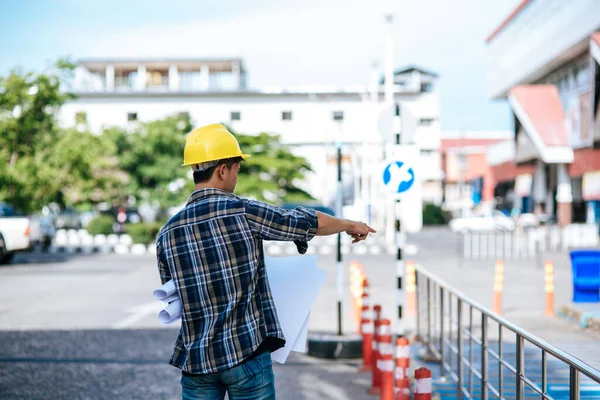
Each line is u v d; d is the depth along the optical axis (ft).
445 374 29.55
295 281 12.63
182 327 11.71
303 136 258.98
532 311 50.42
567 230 128.47
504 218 172.04
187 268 11.63
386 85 98.68
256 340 11.53
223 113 260.21
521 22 201.26
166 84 276.62
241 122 260.21
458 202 262.06
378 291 62.08
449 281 71.00
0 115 101.14
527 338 15.51
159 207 179.22
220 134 12.28
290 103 260.01
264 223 11.72
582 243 128.16
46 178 103.04
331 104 259.19
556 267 87.66
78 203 159.12
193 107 260.01
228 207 11.75
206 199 11.97
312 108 258.98
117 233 147.54
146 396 27.53
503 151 229.86
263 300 11.88
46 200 108.06
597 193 142.82
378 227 154.61
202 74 268.00
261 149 171.42
